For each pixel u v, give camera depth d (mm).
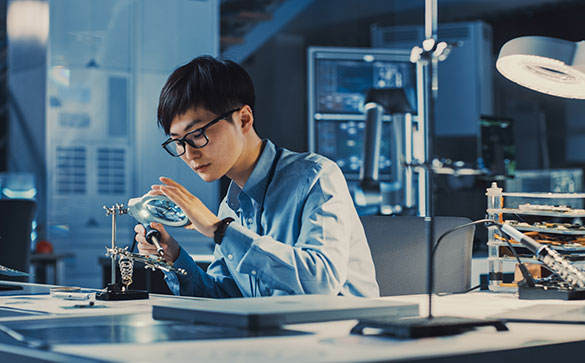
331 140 6375
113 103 6531
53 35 6434
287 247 1271
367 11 7977
